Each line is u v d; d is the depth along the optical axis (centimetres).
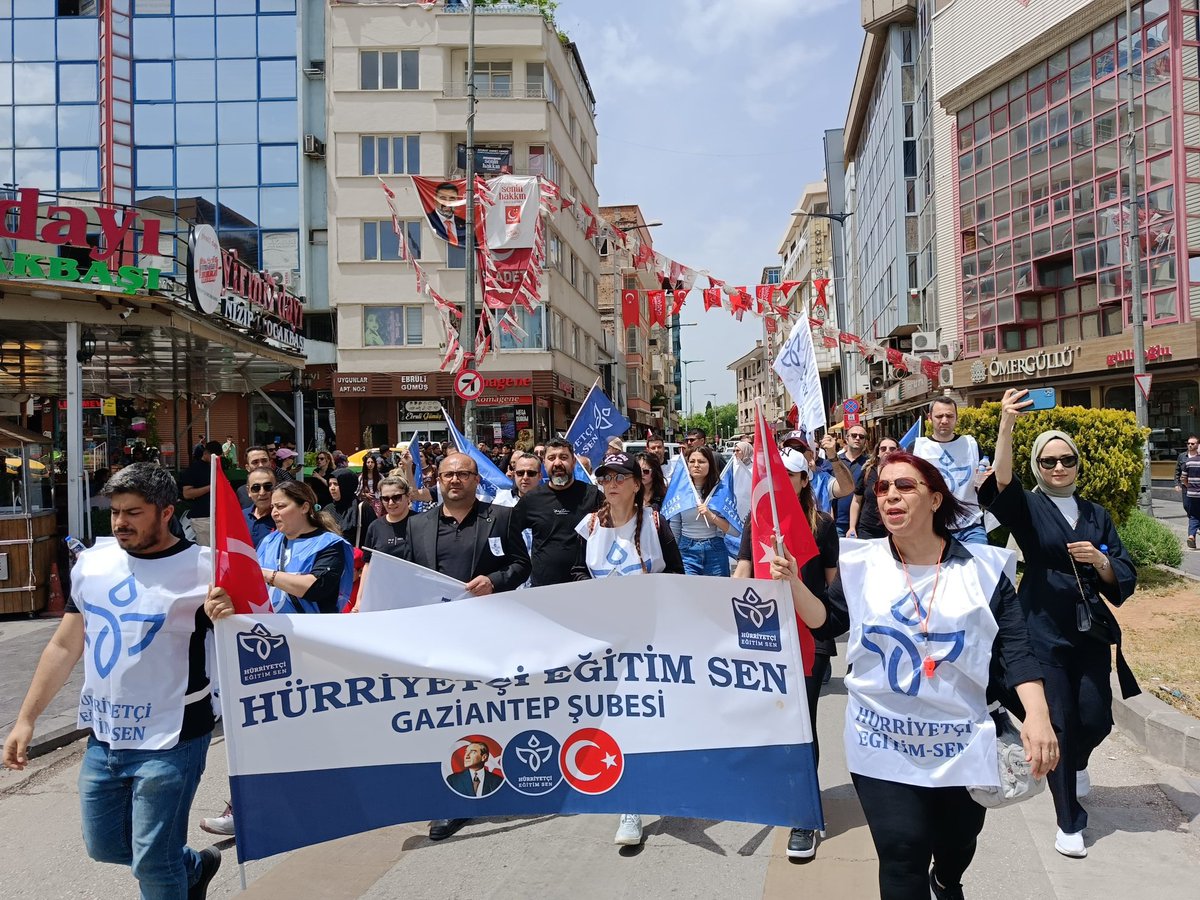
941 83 3353
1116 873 391
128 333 1330
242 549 326
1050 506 418
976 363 2992
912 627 279
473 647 344
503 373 3044
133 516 308
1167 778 496
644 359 6103
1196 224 2362
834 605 317
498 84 3138
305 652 329
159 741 303
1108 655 421
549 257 3109
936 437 627
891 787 279
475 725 342
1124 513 963
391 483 562
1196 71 2355
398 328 3092
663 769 336
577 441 1033
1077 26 2614
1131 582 403
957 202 3266
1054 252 2767
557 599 347
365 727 335
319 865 417
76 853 441
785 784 327
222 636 315
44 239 1044
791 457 429
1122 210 2500
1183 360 2314
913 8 3722
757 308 1506
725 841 435
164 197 3119
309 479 879
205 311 1222
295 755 326
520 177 1603
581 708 344
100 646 306
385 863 419
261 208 3142
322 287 3188
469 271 1625
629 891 383
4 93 3058
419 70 3092
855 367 5641
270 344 1573
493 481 942
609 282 4878
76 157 3070
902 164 3797
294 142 3133
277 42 3125
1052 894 372
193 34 3111
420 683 340
